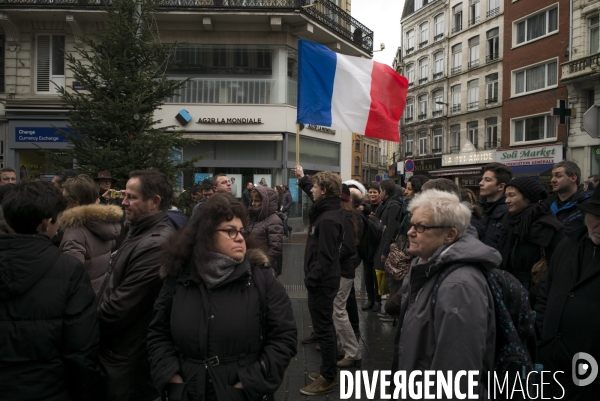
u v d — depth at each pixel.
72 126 9.22
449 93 33.09
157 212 2.89
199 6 17.73
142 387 2.74
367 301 7.92
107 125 9.05
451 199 2.27
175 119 18.47
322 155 21.14
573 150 22.42
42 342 2.17
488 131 29.61
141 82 9.07
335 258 4.14
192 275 2.23
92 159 8.66
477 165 29.02
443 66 33.78
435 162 33.44
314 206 4.32
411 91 37.81
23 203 2.29
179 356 2.24
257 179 18.95
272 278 2.37
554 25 24.11
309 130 20.00
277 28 18.47
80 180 3.96
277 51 18.89
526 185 3.71
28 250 2.19
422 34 36.69
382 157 55.09
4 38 17.36
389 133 7.09
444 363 1.97
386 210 6.65
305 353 5.18
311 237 4.39
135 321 2.68
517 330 2.21
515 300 2.20
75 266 2.36
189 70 18.70
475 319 1.99
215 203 2.26
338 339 5.09
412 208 2.35
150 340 2.32
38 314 2.18
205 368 2.14
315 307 4.13
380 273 6.39
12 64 17.17
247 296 2.24
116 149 9.02
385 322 6.54
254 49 18.88
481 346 1.97
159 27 18.52
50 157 9.70
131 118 9.04
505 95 27.45
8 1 16.61
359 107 6.88
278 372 2.22
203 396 2.11
